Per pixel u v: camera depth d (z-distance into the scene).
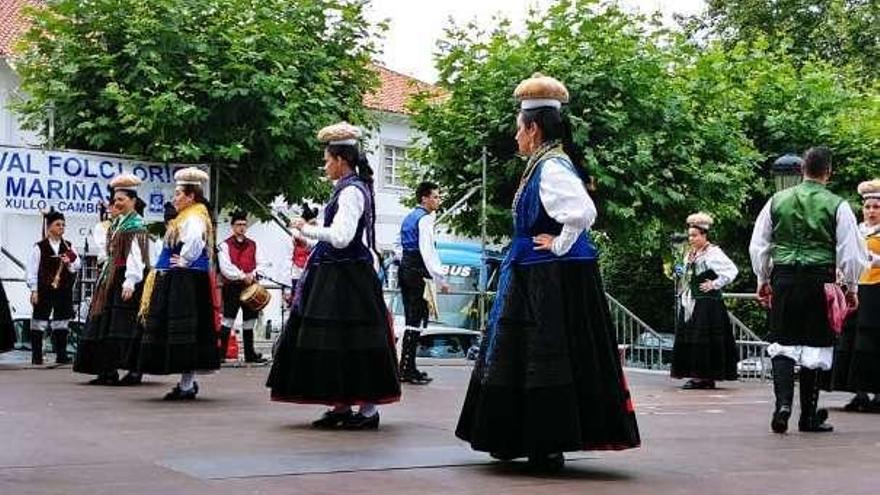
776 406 6.98
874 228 9.02
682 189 14.70
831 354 7.04
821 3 27.72
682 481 4.83
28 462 5.01
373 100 27.44
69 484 4.43
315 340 6.45
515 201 5.12
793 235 7.08
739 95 17.44
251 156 12.48
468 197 14.02
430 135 15.18
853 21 26.53
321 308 6.47
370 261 6.61
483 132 14.63
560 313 4.93
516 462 5.22
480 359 5.15
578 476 4.89
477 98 14.77
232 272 12.32
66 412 7.14
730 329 11.70
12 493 4.24
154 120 11.68
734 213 15.91
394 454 5.40
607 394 4.94
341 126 6.52
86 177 11.72
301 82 12.69
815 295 6.98
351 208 6.41
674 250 14.66
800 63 26.61
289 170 12.73
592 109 14.12
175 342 7.93
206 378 10.20
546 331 4.91
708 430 6.97
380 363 6.50
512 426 4.95
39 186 11.48
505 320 5.02
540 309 4.93
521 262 5.05
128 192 9.45
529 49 14.64
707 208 15.13
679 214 14.97
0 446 5.54
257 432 6.24
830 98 18.00
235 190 12.73
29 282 11.49
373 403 6.46
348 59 13.39
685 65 16.22
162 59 12.06
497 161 14.64
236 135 12.20
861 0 27.48
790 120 17.45
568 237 4.88
